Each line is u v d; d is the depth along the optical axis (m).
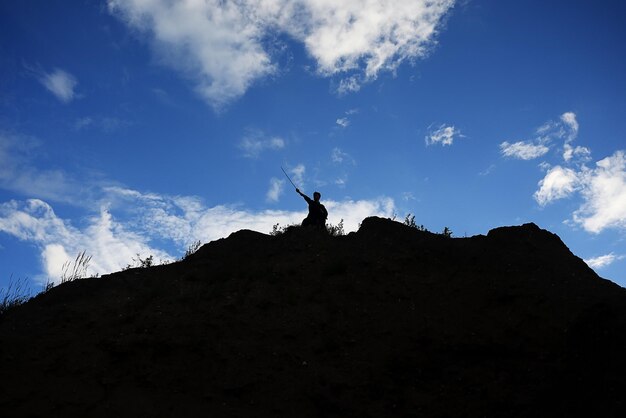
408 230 15.81
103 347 11.52
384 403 10.23
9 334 12.09
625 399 9.63
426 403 10.22
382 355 11.25
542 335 11.26
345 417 10.01
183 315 12.55
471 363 10.95
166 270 15.66
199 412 10.14
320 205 18.17
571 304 11.86
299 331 11.96
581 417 9.56
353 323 12.19
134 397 10.42
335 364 11.12
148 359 11.23
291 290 13.43
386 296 12.98
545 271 13.35
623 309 11.46
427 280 13.46
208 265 15.53
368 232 16.09
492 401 10.10
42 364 11.05
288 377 10.81
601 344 10.66
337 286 13.48
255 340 11.72
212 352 11.34
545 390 10.09
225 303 12.96
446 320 12.03
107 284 14.79
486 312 12.11
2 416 9.83
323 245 15.75
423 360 11.06
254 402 10.36
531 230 15.17
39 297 14.34
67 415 9.95
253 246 16.36
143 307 13.08
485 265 13.73
